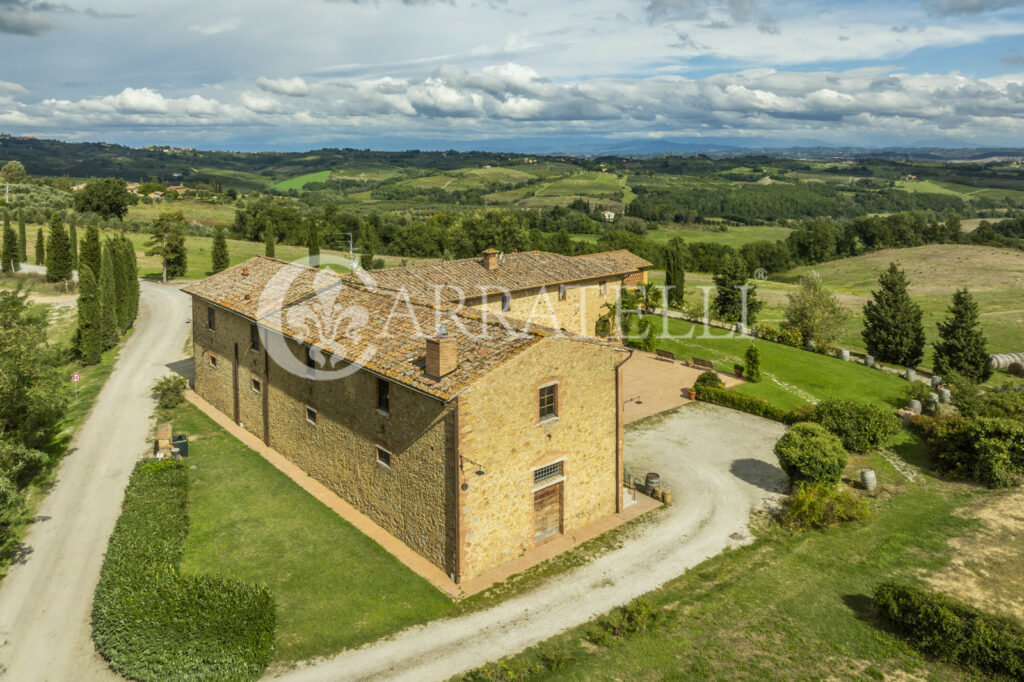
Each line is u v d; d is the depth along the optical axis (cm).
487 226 10819
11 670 1605
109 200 11675
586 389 2277
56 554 2130
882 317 5562
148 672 1560
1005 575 1975
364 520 2336
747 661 1630
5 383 2283
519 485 2097
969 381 4200
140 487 2370
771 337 5497
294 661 1645
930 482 2786
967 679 1547
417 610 1853
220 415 3397
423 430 2017
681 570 2067
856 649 1670
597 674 1589
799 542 2238
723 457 3014
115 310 5012
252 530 2247
